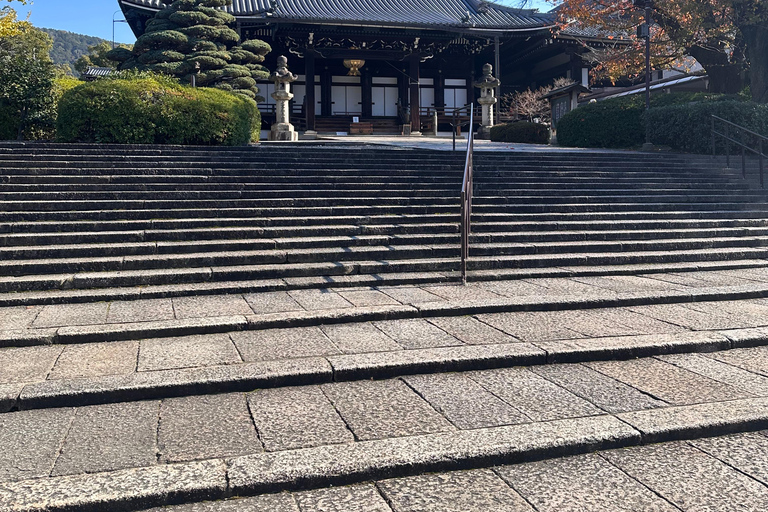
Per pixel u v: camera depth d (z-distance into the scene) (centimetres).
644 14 1764
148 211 767
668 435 325
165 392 375
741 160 1250
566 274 707
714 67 1862
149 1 2467
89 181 849
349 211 845
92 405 363
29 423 335
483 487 279
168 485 265
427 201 898
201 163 944
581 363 443
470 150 765
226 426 331
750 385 392
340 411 352
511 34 2878
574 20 2094
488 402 365
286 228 765
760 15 1581
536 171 1074
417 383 400
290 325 514
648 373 418
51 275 621
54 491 260
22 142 959
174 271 641
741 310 574
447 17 2997
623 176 1104
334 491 276
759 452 312
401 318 543
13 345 455
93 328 479
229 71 2017
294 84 3219
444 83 3453
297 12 2802
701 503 262
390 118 3322
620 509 257
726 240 844
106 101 1096
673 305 596
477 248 750
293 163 987
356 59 3039
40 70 1316
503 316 552
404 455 293
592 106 1714
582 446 312
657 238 847
